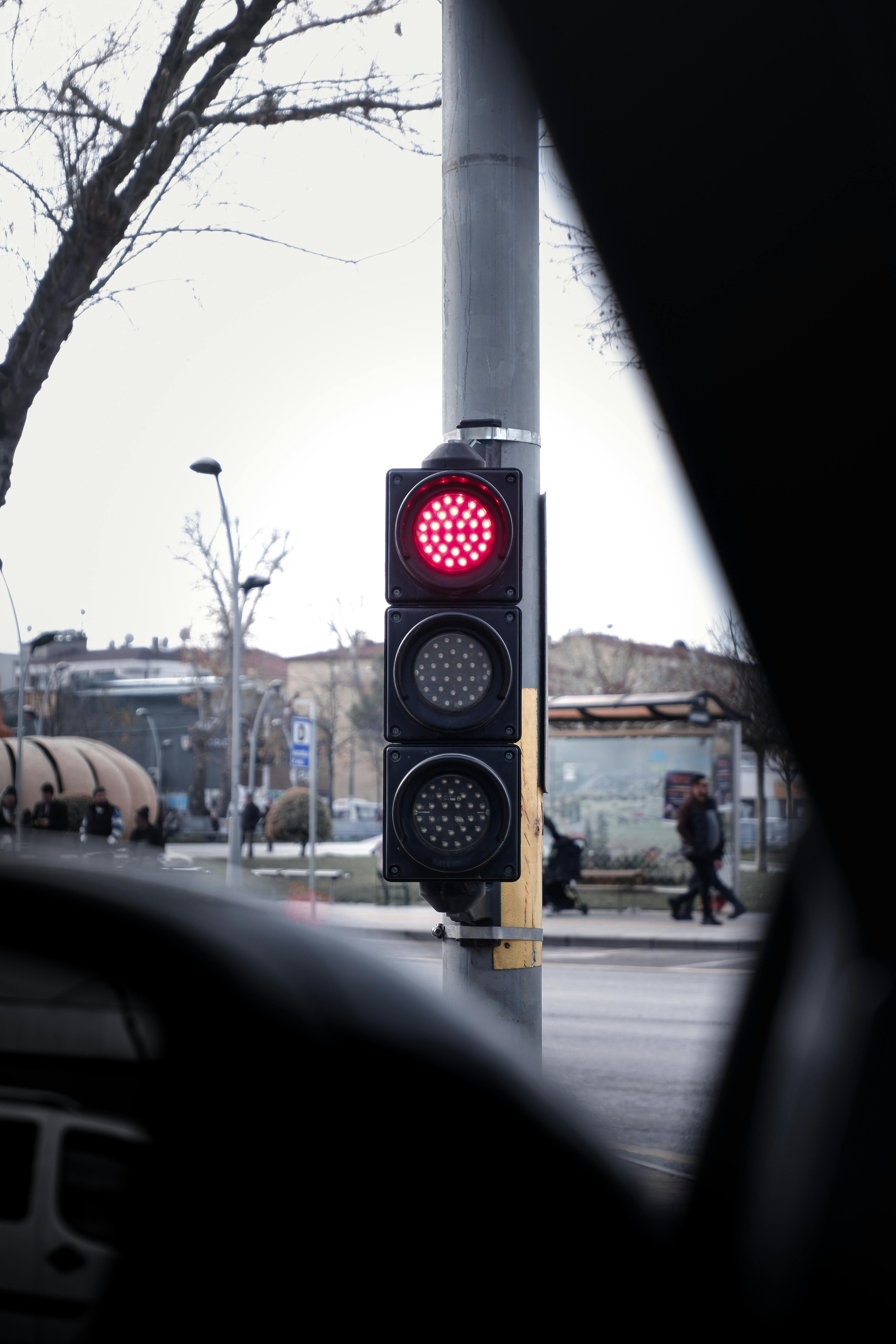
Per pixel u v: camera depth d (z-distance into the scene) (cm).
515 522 325
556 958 1430
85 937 100
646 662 3769
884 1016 253
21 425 763
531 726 351
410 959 110
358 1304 97
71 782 3425
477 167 372
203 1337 96
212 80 711
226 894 109
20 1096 101
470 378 370
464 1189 99
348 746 7500
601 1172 104
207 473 2453
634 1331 104
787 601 385
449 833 317
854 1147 226
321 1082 98
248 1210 98
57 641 3009
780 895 304
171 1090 99
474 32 373
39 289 731
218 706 5881
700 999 1049
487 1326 98
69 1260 98
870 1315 191
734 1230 157
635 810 1917
